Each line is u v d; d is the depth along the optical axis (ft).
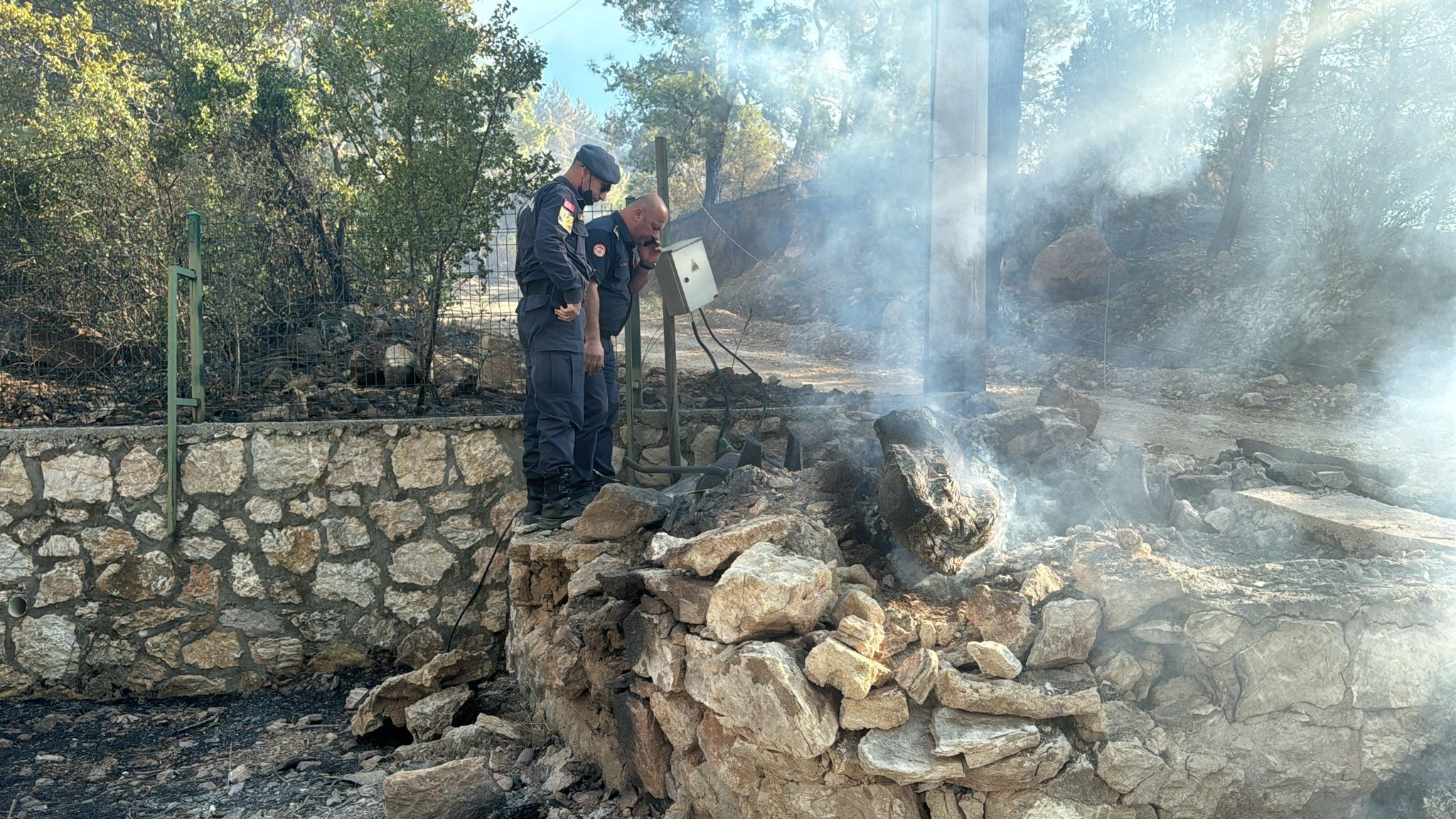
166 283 22.67
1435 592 9.38
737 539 10.75
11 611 18.54
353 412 20.22
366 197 22.84
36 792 14.40
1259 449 17.53
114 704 18.57
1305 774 9.30
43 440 18.37
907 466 10.58
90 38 40.47
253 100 35.01
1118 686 9.41
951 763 8.84
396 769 14.21
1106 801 9.09
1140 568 9.68
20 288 21.76
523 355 21.70
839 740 9.36
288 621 19.02
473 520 19.08
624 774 12.28
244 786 14.34
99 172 26.91
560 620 13.55
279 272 23.15
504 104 22.63
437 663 16.31
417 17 21.67
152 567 18.70
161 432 18.52
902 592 10.87
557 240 13.61
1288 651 9.25
